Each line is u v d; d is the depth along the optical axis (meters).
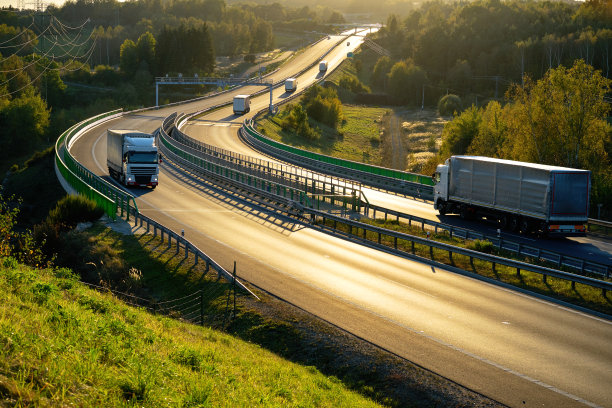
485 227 40.72
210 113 122.69
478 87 181.38
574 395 16.44
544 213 35.91
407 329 21.75
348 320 22.83
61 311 13.41
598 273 27.56
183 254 33.12
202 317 24.41
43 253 33.62
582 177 35.75
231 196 53.00
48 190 66.06
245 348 19.94
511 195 38.47
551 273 26.94
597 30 159.38
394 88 188.00
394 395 17.47
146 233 37.84
